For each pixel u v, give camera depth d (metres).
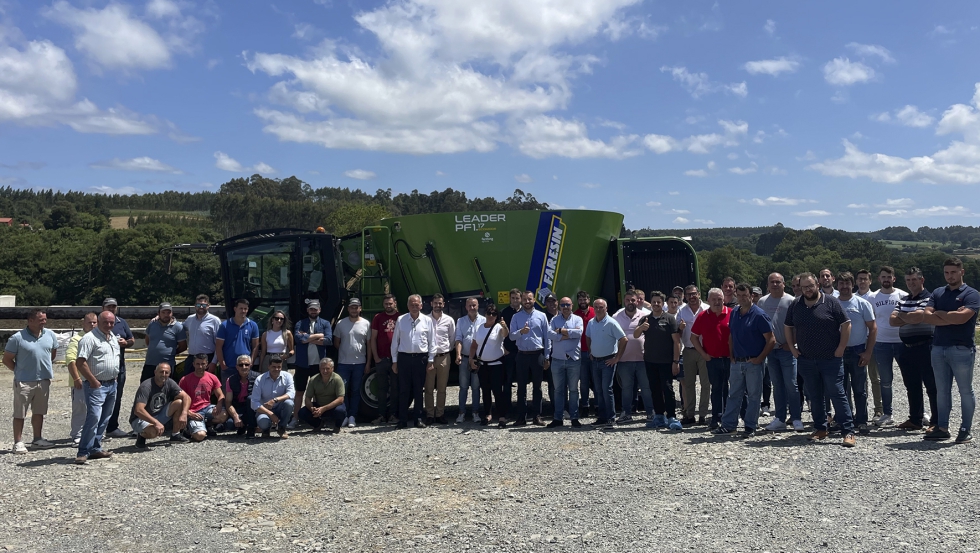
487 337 9.73
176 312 23.53
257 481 6.67
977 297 7.19
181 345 9.91
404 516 5.50
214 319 9.82
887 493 5.62
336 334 10.04
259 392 8.92
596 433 8.77
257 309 10.65
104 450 8.18
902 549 4.43
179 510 5.78
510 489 6.19
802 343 7.82
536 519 5.32
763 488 5.93
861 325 8.20
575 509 5.54
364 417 10.37
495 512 5.53
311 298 10.73
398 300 11.67
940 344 7.43
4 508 5.89
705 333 8.72
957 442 7.31
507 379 9.91
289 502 5.96
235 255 10.71
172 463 7.51
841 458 6.88
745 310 8.29
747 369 8.27
